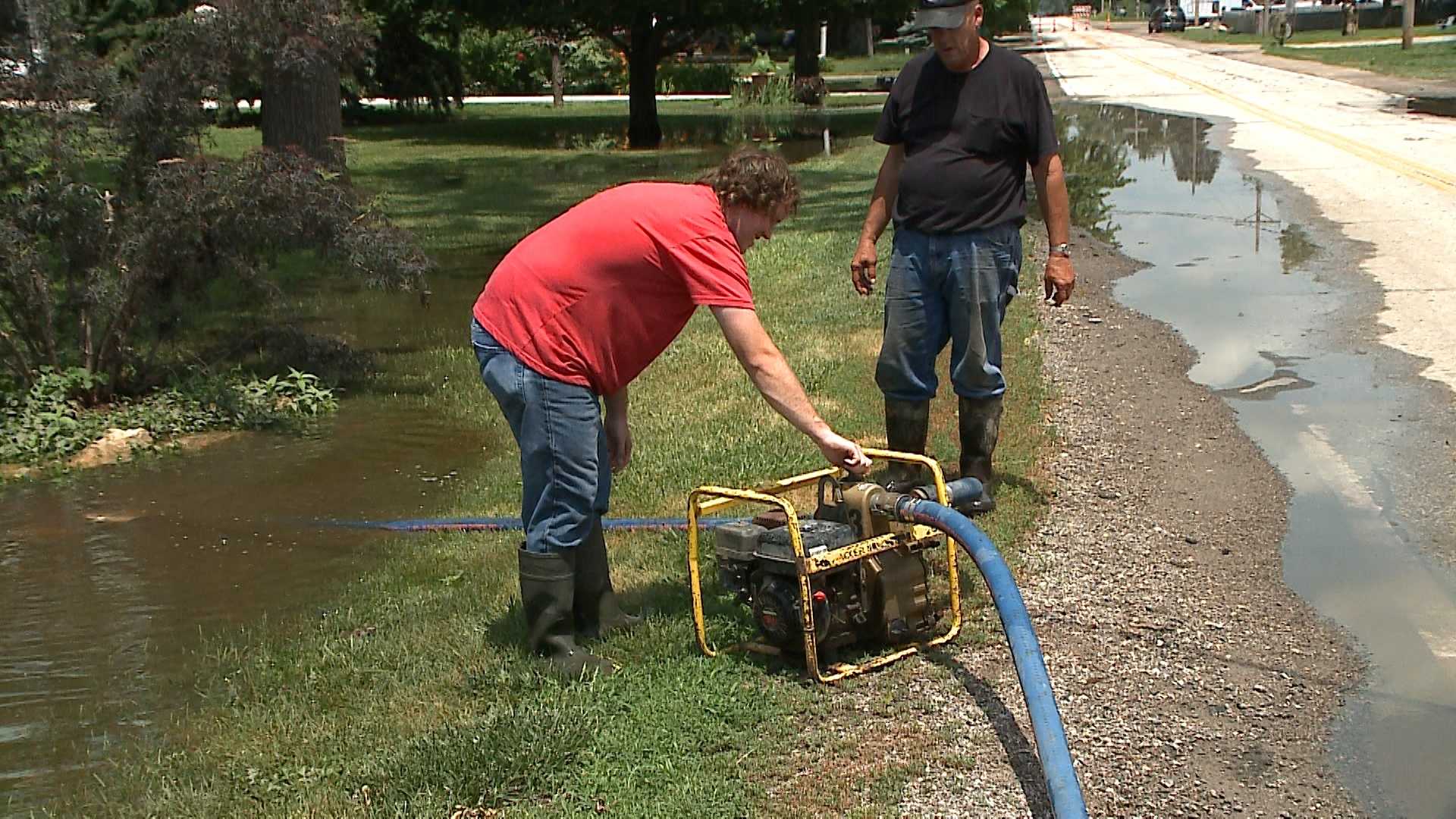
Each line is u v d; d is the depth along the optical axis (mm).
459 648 4512
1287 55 45281
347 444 7316
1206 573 5145
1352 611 4801
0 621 5043
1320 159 17391
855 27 60875
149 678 4523
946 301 5473
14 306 7656
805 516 4926
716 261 4008
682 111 35188
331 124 13047
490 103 39656
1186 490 6055
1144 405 7340
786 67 46406
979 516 5664
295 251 8211
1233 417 7094
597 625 4582
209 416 7656
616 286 4055
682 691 4137
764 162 4082
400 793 3619
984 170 5289
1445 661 4422
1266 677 4316
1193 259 11508
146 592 5312
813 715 4020
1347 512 5766
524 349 4098
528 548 4277
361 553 5656
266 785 3732
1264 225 12906
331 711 4164
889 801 3582
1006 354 8344
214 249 7746
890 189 5695
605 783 3666
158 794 3725
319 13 8180
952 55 5211
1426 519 5656
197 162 7566
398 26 30391
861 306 9961
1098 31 87688
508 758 3719
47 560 5676
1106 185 16219
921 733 3920
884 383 5621
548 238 4125
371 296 11477
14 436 7164
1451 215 12781
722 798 3594
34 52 7496
